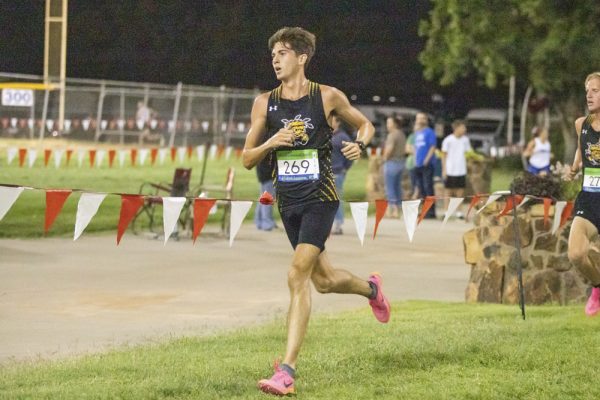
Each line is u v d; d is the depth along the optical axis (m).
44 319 20.25
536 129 49.03
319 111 14.37
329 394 13.66
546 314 20.81
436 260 30.70
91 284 24.81
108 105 82.56
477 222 23.38
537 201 22.92
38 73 111.00
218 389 13.83
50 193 14.78
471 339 17.45
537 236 22.86
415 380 14.57
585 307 21.03
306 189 14.32
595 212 18.25
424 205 19.27
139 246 32.25
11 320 20.09
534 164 47.47
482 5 60.94
